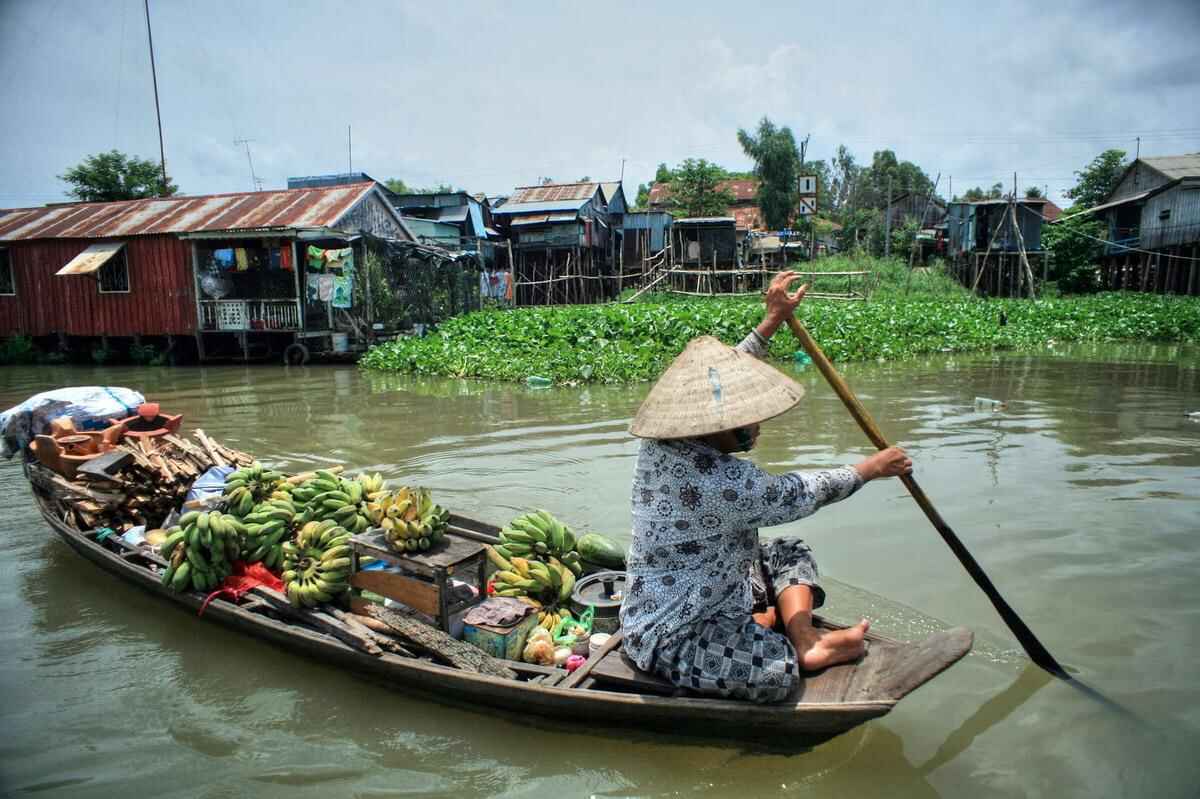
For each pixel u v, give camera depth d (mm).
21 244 19719
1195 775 2709
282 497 4555
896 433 7902
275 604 3906
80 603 4441
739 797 2727
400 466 7191
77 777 2883
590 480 6539
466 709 3299
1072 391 10719
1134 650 3520
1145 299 27375
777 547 3396
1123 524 5023
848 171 58156
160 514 5262
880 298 29188
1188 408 9203
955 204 36750
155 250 18797
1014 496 5656
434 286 22484
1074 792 2664
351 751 3041
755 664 2793
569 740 3084
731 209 46438
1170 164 33406
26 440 5680
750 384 2809
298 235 17328
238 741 3117
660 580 2943
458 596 3600
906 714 3152
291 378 14805
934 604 3998
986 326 19109
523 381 13148
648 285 30625
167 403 11562
